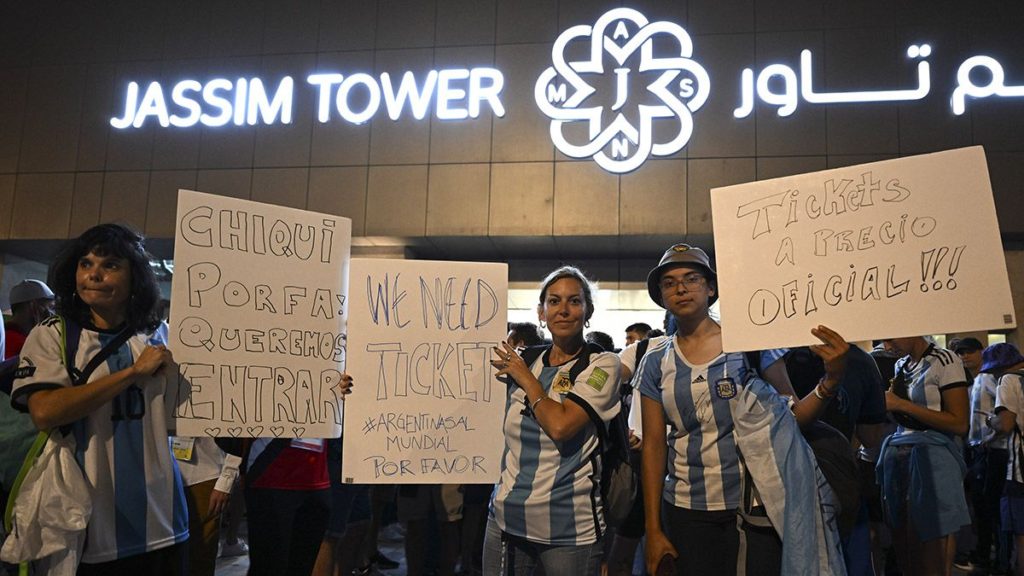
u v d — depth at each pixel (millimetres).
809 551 2092
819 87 8641
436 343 2543
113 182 9648
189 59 9805
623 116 8898
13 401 2102
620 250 9508
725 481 2314
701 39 8914
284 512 2908
